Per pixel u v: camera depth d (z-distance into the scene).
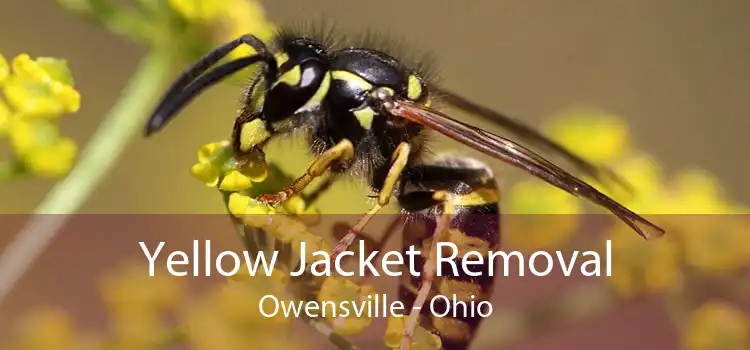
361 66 0.07
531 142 0.07
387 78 0.07
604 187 0.08
